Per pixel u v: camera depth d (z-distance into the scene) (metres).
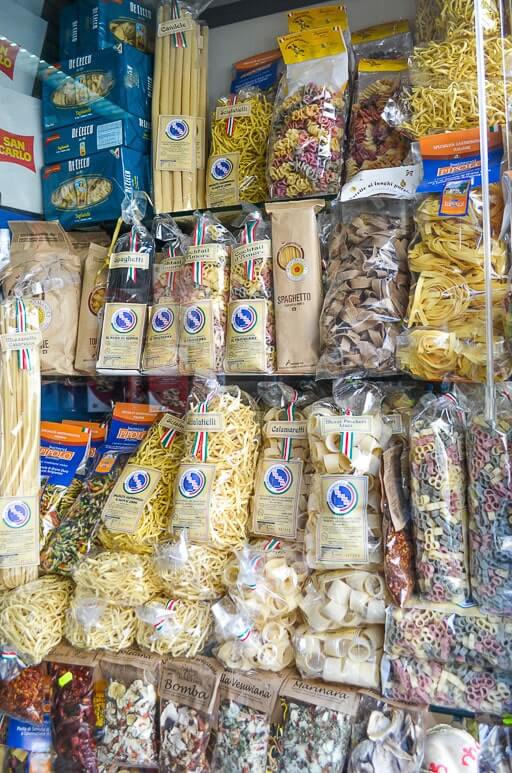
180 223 1.94
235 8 2.08
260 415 1.78
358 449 1.49
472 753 1.32
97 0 1.99
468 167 1.48
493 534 1.33
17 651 1.61
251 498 1.68
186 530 1.59
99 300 1.88
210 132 2.02
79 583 1.65
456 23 1.57
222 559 1.62
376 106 1.75
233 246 1.75
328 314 1.57
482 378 1.43
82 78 1.99
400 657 1.40
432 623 1.37
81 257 1.96
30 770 1.62
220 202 1.89
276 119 1.81
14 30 1.97
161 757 1.52
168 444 1.80
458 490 1.40
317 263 1.65
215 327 1.68
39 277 1.89
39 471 1.79
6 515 1.71
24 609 1.64
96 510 1.79
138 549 1.69
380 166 1.69
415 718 1.37
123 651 1.63
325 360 1.55
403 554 1.43
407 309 1.51
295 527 1.60
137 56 1.97
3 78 1.99
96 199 1.94
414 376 1.50
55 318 1.88
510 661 1.30
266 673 1.51
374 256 1.55
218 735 1.48
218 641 1.57
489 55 1.52
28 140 2.02
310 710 1.43
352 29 1.97
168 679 1.56
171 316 1.76
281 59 1.99
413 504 1.43
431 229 1.50
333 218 1.71
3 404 1.75
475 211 1.44
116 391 2.03
